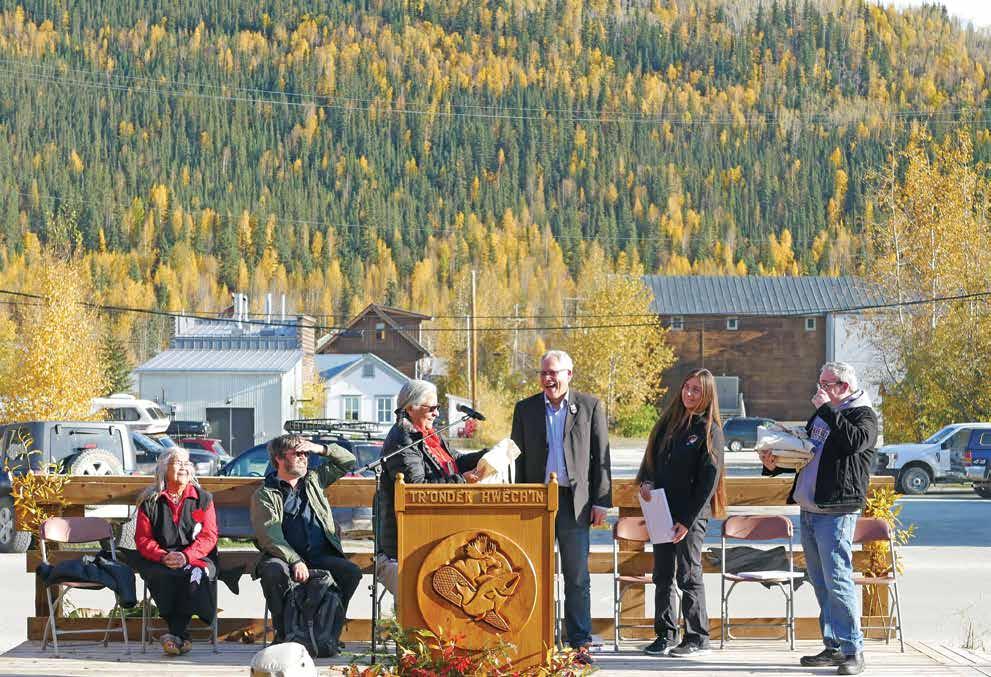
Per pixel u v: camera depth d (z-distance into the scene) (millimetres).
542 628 5633
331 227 184625
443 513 5684
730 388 78688
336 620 7508
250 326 57938
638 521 8203
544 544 5660
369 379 63812
